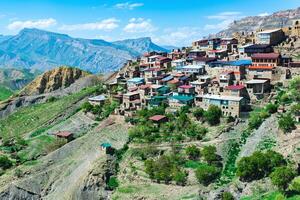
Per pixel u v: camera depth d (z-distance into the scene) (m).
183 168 195.75
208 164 195.25
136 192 189.25
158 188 188.50
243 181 171.88
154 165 197.88
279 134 193.75
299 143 177.88
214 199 170.25
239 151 199.12
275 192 156.75
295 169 165.50
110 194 196.00
